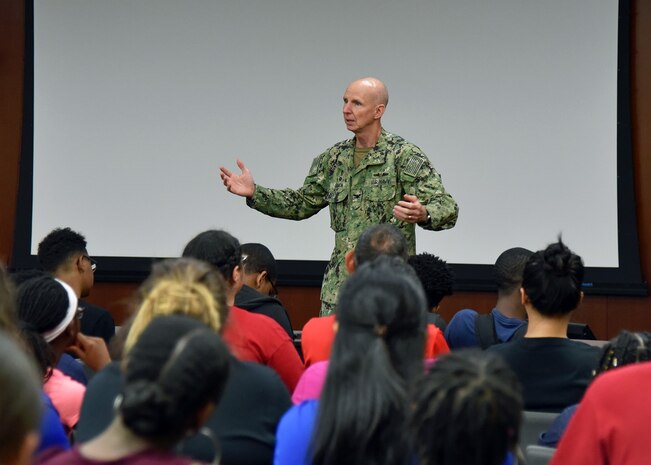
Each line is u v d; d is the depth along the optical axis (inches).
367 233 158.4
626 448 94.2
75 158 355.3
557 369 136.8
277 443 98.5
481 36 335.3
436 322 178.2
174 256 351.9
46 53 354.9
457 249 338.6
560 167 332.2
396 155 228.1
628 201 328.8
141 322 105.7
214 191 350.6
